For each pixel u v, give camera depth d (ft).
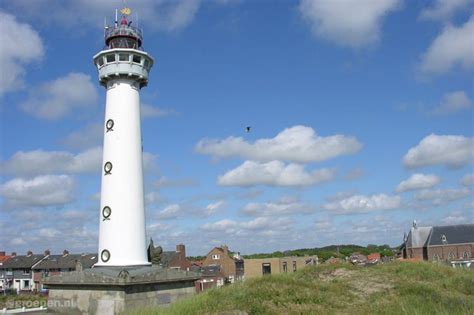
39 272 300.61
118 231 96.22
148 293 86.12
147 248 102.12
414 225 412.98
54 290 91.45
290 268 254.06
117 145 100.27
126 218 97.04
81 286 86.94
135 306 82.48
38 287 295.69
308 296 76.33
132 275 84.33
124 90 103.14
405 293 81.46
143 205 101.19
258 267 248.52
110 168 99.45
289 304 71.51
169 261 262.88
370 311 68.18
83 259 299.38
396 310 65.87
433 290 83.20
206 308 68.03
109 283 82.38
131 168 99.91
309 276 99.30
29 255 322.55
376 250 468.34
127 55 102.73
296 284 85.51
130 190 98.78
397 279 95.66
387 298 78.33
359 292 84.74
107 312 82.23
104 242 96.78
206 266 286.87
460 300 71.77
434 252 386.32
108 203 97.96
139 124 104.53
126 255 95.35
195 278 97.35
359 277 97.30
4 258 334.03
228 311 65.87
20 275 305.53
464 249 375.04
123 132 101.04
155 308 71.36
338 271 104.01
